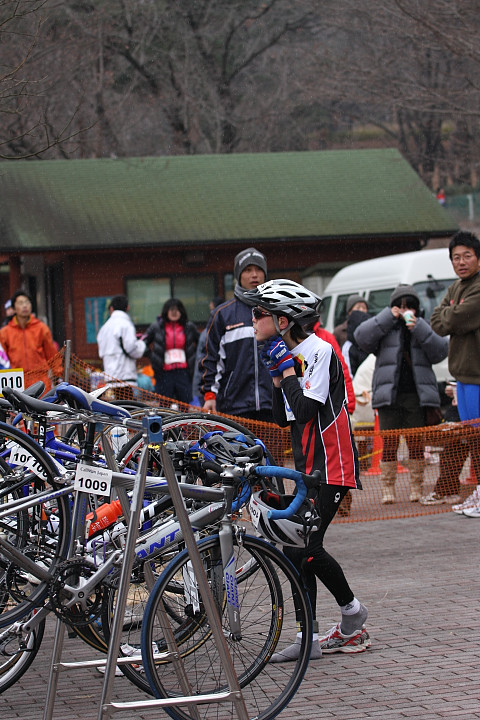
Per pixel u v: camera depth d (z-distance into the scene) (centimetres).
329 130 3872
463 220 3841
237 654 473
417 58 1842
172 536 459
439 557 797
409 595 682
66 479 474
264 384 789
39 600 461
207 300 2420
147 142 3216
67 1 1919
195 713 440
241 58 3388
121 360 1411
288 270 2452
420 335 1017
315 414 540
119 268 2383
